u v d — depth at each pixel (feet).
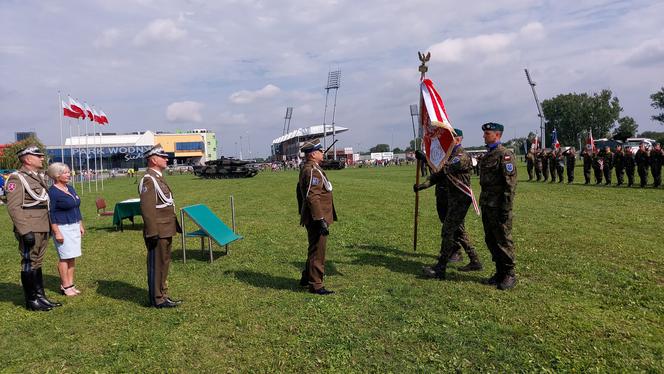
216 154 378.73
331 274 22.34
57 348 14.65
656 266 22.31
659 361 12.60
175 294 19.93
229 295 19.58
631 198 52.08
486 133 19.88
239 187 92.07
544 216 38.96
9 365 13.57
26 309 18.51
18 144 157.17
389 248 28.19
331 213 19.62
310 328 15.60
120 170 241.76
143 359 13.70
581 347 13.57
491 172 19.54
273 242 31.60
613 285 19.49
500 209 19.27
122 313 17.78
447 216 21.16
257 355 13.80
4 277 24.39
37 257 18.53
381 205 50.44
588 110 353.31
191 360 13.58
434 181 23.86
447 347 13.87
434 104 21.98
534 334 14.55
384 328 15.43
